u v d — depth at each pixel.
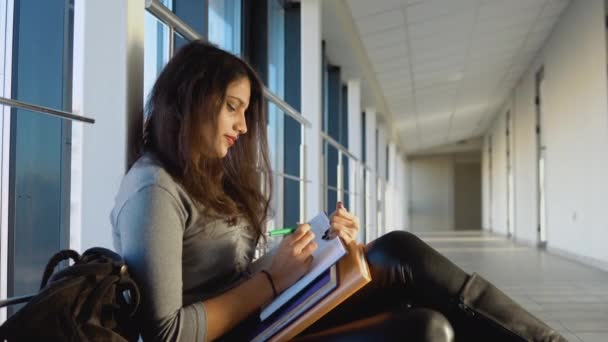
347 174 5.52
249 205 0.95
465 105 9.53
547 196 6.26
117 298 0.65
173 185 0.76
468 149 16.23
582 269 4.20
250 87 0.91
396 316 0.74
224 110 0.83
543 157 6.58
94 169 0.92
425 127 11.22
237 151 0.96
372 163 6.66
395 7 4.37
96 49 0.93
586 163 4.63
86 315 0.59
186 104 0.80
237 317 0.78
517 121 8.42
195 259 0.81
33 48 1.39
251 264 0.95
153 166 0.76
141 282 0.69
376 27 4.79
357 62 4.99
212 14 2.34
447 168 17.08
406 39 5.23
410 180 17.28
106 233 0.92
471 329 0.87
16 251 1.41
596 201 4.33
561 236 5.57
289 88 3.44
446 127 11.75
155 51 1.54
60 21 1.41
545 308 2.50
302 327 0.78
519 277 3.69
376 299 0.92
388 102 8.12
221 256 0.83
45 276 0.68
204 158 0.86
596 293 2.96
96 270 0.62
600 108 4.19
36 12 1.40
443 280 0.88
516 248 6.79
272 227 2.34
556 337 0.86
